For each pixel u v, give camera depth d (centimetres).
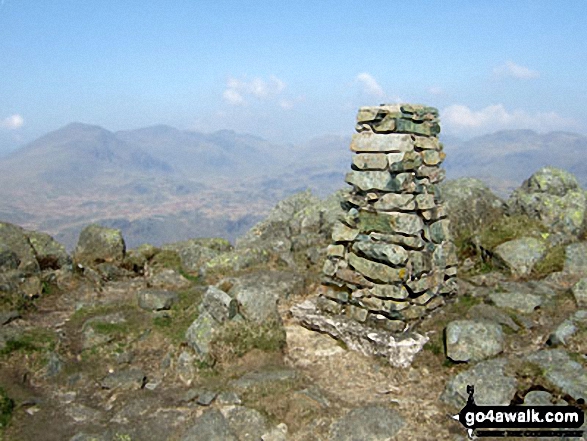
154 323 1074
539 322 941
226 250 1872
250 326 955
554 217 1359
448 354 843
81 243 1711
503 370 762
